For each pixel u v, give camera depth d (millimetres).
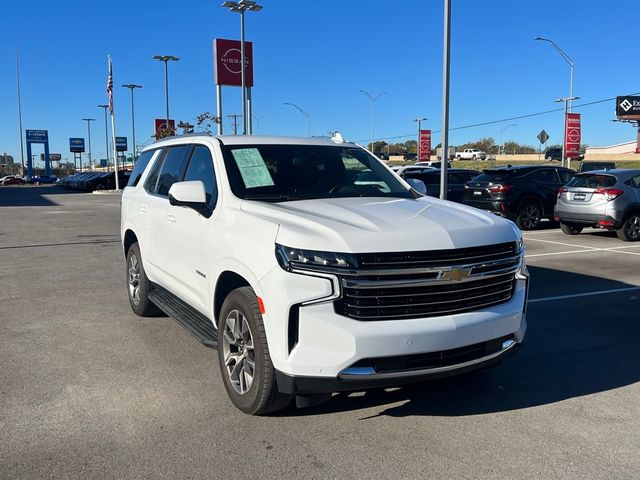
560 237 14227
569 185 14094
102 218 19984
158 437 3717
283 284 3477
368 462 3436
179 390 4477
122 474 3279
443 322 3523
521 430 3867
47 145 90250
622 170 13578
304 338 3434
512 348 3957
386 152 96938
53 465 3369
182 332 6012
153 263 5887
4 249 12094
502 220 4207
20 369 4910
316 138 5551
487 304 3801
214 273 4328
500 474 3311
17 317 6582
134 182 6941
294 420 3979
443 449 3602
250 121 36906
